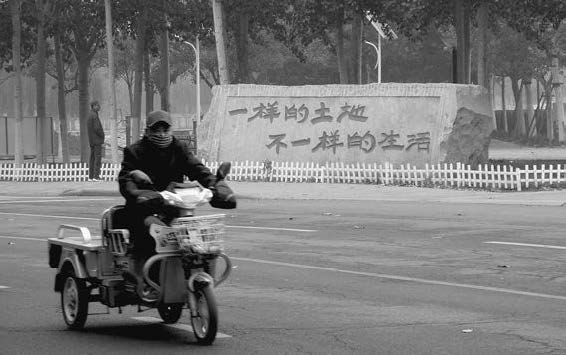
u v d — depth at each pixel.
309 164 52.31
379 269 22.55
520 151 101.56
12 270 23.94
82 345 15.20
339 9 64.50
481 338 15.02
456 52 63.09
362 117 52.66
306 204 40.78
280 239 28.58
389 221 32.59
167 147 15.50
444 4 68.62
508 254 24.23
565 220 31.59
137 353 14.52
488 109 51.56
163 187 15.56
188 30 69.56
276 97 55.44
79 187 53.31
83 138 79.25
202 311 14.80
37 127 73.62
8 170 63.53
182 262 14.80
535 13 65.38
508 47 109.75
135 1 67.25
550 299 18.42
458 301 18.39
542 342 14.66
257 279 21.61
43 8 72.38
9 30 73.56
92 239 16.88
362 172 50.56
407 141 51.22
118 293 15.91
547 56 109.69
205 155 56.88
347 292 19.69
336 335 15.44
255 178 54.00
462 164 47.12
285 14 72.19
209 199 14.97
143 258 15.29
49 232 32.25
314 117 54.19
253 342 15.03
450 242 26.75
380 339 15.07
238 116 56.47
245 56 73.25
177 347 14.86
